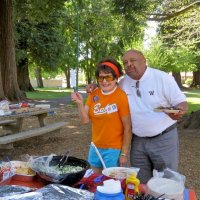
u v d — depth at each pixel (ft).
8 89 54.65
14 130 26.25
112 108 9.47
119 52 107.65
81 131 29.68
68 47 101.71
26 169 7.68
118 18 44.55
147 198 6.14
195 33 42.78
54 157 7.84
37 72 145.38
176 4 37.65
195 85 136.26
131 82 10.09
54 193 6.04
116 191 5.68
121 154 9.66
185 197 6.79
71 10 80.28
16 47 83.05
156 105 9.88
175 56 120.37
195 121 30.83
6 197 5.90
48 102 59.41
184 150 22.82
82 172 7.07
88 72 116.88
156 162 10.37
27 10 55.72
